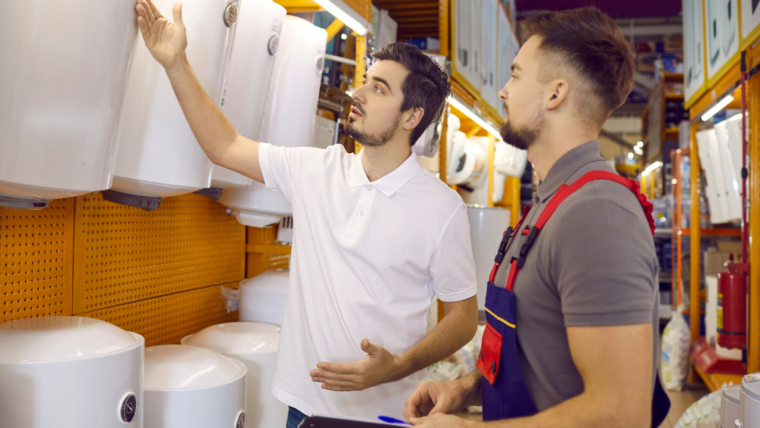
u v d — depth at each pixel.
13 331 1.12
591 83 0.94
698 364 4.31
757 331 3.31
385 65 1.51
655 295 0.84
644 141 10.22
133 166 1.23
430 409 1.14
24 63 0.86
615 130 16.12
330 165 1.60
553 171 0.97
